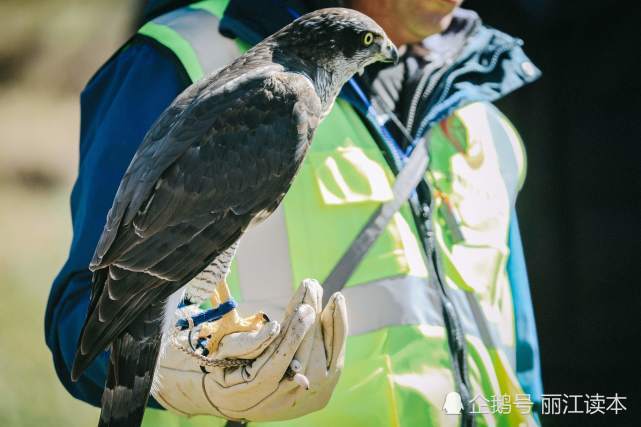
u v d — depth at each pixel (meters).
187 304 3.79
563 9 6.93
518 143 5.03
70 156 10.08
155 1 4.58
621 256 6.88
